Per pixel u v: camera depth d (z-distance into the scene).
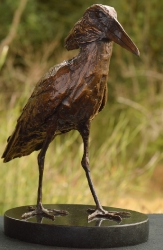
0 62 5.86
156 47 12.76
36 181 5.91
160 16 12.95
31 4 12.85
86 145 3.62
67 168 6.16
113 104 11.98
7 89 10.63
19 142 3.63
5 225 3.57
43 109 3.40
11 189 5.82
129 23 12.92
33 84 9.00
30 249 3.25
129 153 10.39
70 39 3.53
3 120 6.60
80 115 3.44
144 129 10.09
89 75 3.37
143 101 11.20
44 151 3.54
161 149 10.66
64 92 3.36
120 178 6.38
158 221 4.16
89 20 3.41
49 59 12.29
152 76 11.73
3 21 12.67
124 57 12.71
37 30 12.83
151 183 10.29
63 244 3.30
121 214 3.65
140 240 3.46
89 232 3.29
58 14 13.38
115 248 3.33
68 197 5.91
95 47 3.40
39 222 3.38
